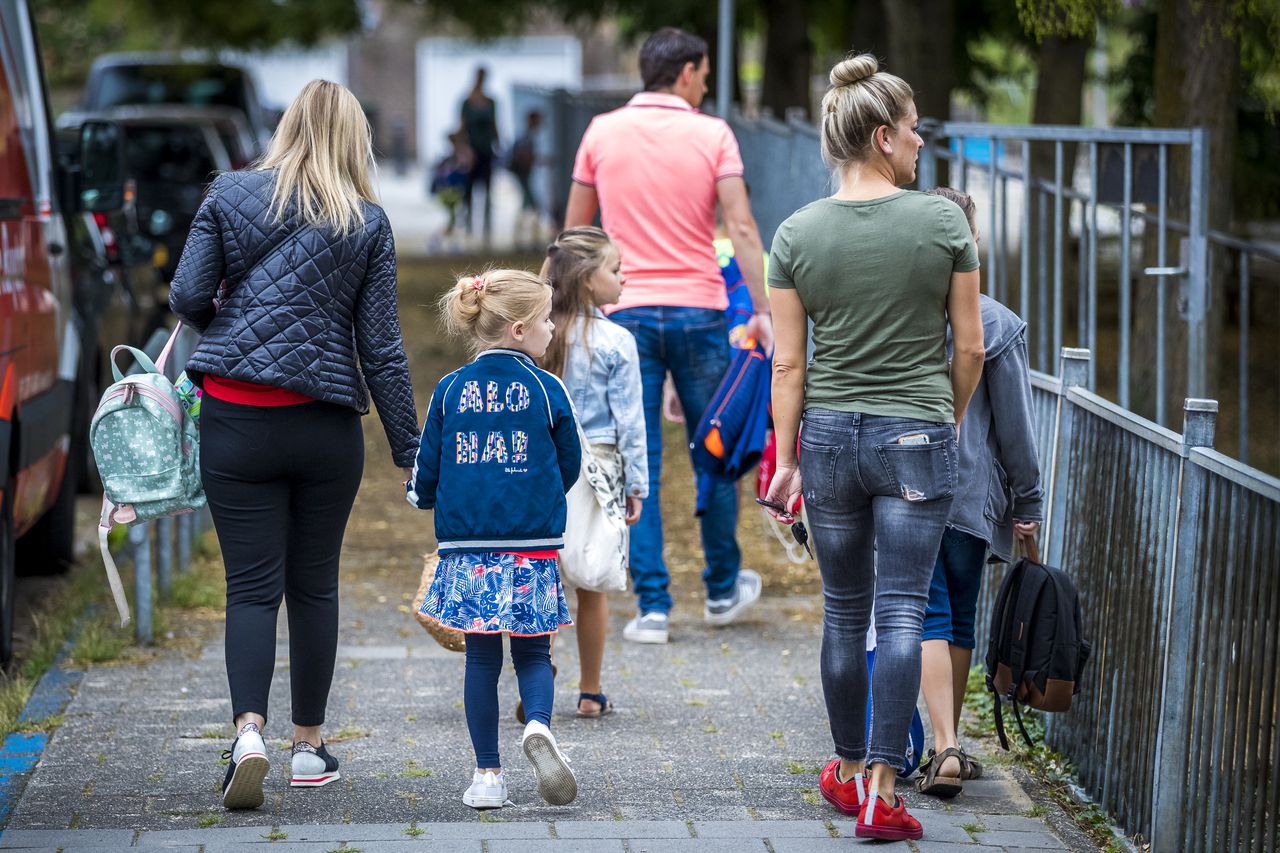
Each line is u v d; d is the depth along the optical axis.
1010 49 35.81
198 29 44.97
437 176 44.03
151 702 10.36
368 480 18.88
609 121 12.17
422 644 12.06
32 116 13.11
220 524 8.12
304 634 8.48
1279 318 28.28
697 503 12.05
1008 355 8.29
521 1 39.28
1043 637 8.23
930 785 8.55
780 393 7.79
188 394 8.49
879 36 32.41
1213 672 7.21
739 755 9.40
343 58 89.19
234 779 7.93
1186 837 7.50
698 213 12.01
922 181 13.27
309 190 7.95
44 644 11.80
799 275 7.62
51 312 12.87
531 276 8.16
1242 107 23.50
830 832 7.94
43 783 8.69
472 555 8.07
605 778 8.92
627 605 13.30
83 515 17.34
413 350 26.86
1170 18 16.95
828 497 7.71
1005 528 8.79
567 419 8.16
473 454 8.06
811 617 12.98
